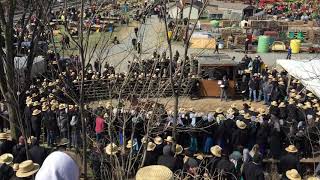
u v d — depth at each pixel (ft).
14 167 32.68
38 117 54.60
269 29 160.35
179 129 45.75
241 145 49.65
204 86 86.58
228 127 51.39
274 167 47.93
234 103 84.28
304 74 71.87
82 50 24.30
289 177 37.63
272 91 80.94
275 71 87.51
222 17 201.77
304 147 52.01
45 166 9.06
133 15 96.68
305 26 160.97
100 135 42.80
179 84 34.94
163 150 36.76
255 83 84.33
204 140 51.72
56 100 57.62
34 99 61.00
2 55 40.83
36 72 75.56
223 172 34.60
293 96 69.00
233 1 237.04
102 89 45.91
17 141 41.83
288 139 52.54
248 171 36.91
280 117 59.82
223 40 142.31
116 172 25.21
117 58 80.69
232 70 86.48
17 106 36.27
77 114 46.70
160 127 40.96
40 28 41.57
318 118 55.31
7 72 39.86
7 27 40.06
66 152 9.88
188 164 35.12
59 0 44.50
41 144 56.90
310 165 49.98
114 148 28.02
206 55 90.53
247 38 136.56
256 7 219.20
